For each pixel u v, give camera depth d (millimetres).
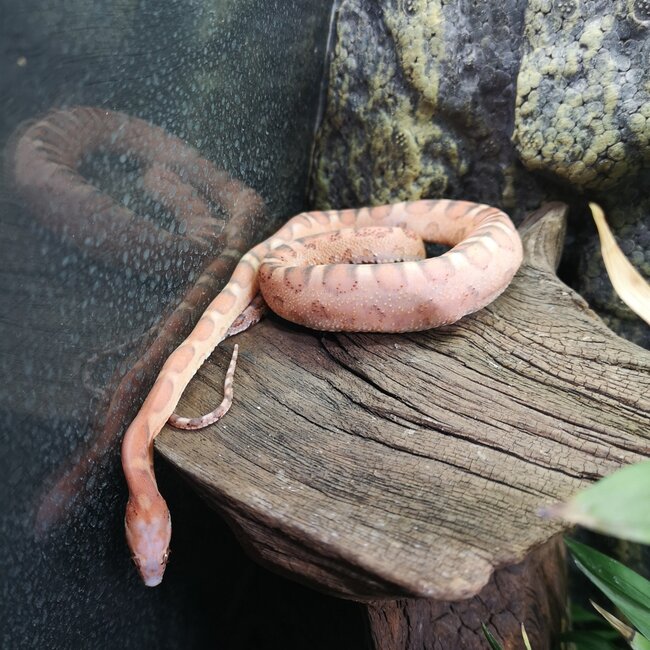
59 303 271
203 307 424
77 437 297
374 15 501
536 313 388
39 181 244
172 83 336
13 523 259
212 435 326
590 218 481
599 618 453
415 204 492
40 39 235
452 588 228
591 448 299
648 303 270
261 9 422
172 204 359
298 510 272
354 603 410
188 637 441
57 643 306
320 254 468
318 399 346
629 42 399
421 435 317
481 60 457
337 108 543
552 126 432
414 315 367
